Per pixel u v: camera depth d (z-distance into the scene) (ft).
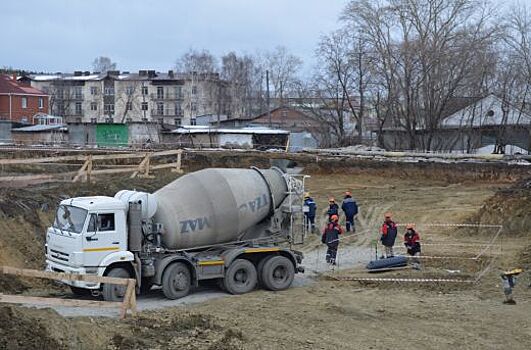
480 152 181.98
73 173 88.89
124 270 54.90
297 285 63.62
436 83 168.76
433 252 76.38
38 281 62.03
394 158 149.48
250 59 324.80
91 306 42.57
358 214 105.19
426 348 43.37
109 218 54.13
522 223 84.94
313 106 208.13
